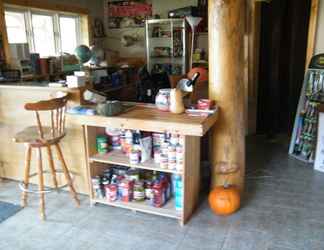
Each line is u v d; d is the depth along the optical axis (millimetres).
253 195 2752
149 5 5969
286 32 4320
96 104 2539
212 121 2318
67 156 2725
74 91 2490
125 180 2523
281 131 4617
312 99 3455
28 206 2621
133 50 6281
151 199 2486
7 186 2973
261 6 4109
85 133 2436
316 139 3279
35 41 4770
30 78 4066
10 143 2961
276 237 2160
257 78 4348
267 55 4297
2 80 3084
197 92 2857
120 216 2461
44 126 2666
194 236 2191
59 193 2820
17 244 2139
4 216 2465
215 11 2340
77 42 5699
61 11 5016
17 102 2779
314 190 2832
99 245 2119
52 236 2223
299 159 3555
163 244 2115
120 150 2615
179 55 5719
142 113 2355
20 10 4414
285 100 4566
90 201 2615
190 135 2154
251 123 4492
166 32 5820
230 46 2373
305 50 4301
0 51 3688
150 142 2402
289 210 2498
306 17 4184
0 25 3754
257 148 3955
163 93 2396
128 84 5410
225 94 2465
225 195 2402
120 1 6137
